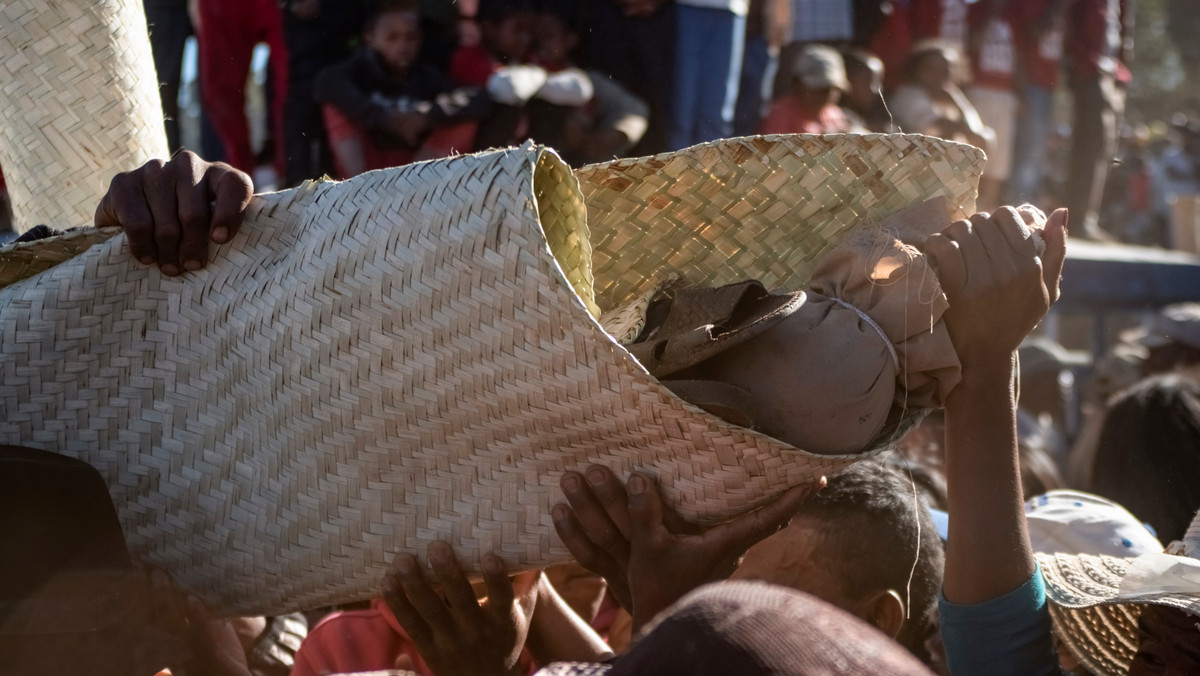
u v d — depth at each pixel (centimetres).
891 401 160
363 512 166
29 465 161
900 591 209
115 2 207
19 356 174
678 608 110
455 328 153
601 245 186
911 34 529
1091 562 197
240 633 224
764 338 157
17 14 202
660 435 151
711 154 177
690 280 188
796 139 175
